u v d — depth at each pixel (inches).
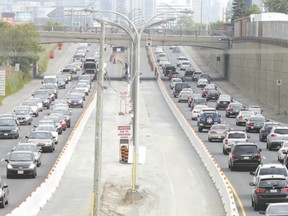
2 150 4955.7
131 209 3127.5
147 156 4773.6
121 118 7214.6
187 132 5935.0
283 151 4315.9
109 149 5054.1
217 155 4778.5
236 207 2822.3
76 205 3152.1
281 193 2844.5
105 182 3747.5
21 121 6569.9
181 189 3617.1
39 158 4229.8
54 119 6072.8
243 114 6663.4
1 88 7224.4
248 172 4030.5
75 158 4635.8
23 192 3400.6
